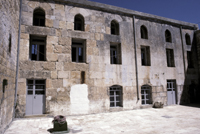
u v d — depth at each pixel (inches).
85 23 412.2
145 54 504.4
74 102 374.6
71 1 397.1
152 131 252.1
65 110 364.8
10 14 255.9
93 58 408.2
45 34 367.9
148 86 482.0
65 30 387.9
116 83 427.2
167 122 308.7
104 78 413.7
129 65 451.5
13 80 304.0
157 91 488.4
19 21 340.5
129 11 471.8
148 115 370.9
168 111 416.8
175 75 532.7
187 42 600.7
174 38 555.5
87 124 295.6
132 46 464.8
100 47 419.8
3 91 224.5
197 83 576.1
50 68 362.6
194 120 323.6
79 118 342.6
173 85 537.0
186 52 572.1
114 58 467.8
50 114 351.3
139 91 457.1
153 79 485.7
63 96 366.6
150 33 505.4
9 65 261.0
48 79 358.3
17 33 328.8
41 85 363.6
